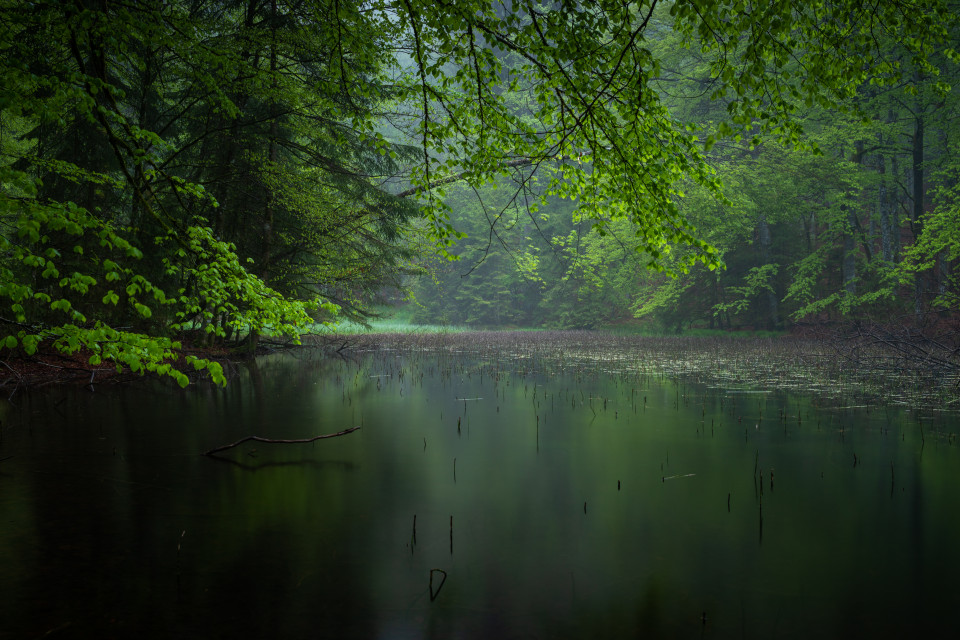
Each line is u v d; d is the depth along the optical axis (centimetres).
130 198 1165
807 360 1532
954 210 1488
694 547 403
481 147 531
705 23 398
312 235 1442
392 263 1591
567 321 3541
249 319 534
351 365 1581
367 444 698
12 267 787
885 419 821
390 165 1338
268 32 1011
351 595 334
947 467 590
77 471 566
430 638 292
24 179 337
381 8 603
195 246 522
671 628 302
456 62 491
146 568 365
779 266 2591
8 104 419
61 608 314
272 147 1320
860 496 506
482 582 352
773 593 339
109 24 543
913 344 1378
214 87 809
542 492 522
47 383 1094
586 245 2761
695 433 755
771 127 436
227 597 330
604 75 436
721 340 2303
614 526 441
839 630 301
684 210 2023
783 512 469
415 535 422
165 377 1218
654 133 469
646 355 1808
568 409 928
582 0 426
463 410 920
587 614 316
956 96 1667
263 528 434
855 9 425
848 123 1917
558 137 524
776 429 770
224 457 630
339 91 604
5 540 404
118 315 1141
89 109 426
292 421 825
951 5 1230
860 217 2531
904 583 350
